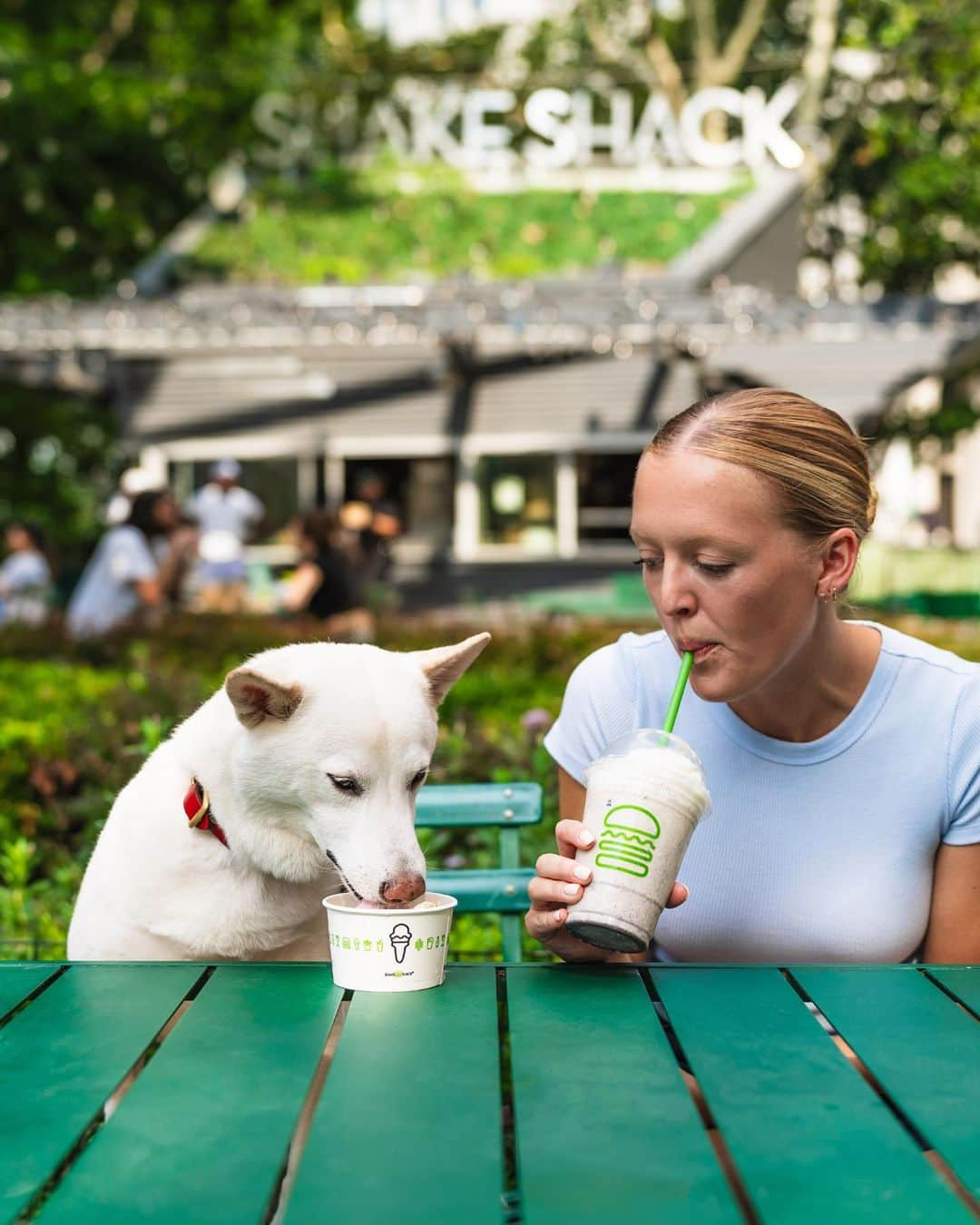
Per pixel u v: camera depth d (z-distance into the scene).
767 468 2.12
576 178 20.58
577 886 2.02
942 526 23.61
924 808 2.38
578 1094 1.67
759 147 19.48
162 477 19.08
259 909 2.67
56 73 19.50
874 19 21.19
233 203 20.31
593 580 18.75
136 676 6.38
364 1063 1.76
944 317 15.55
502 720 7.04
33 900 4.12
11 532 13.04
